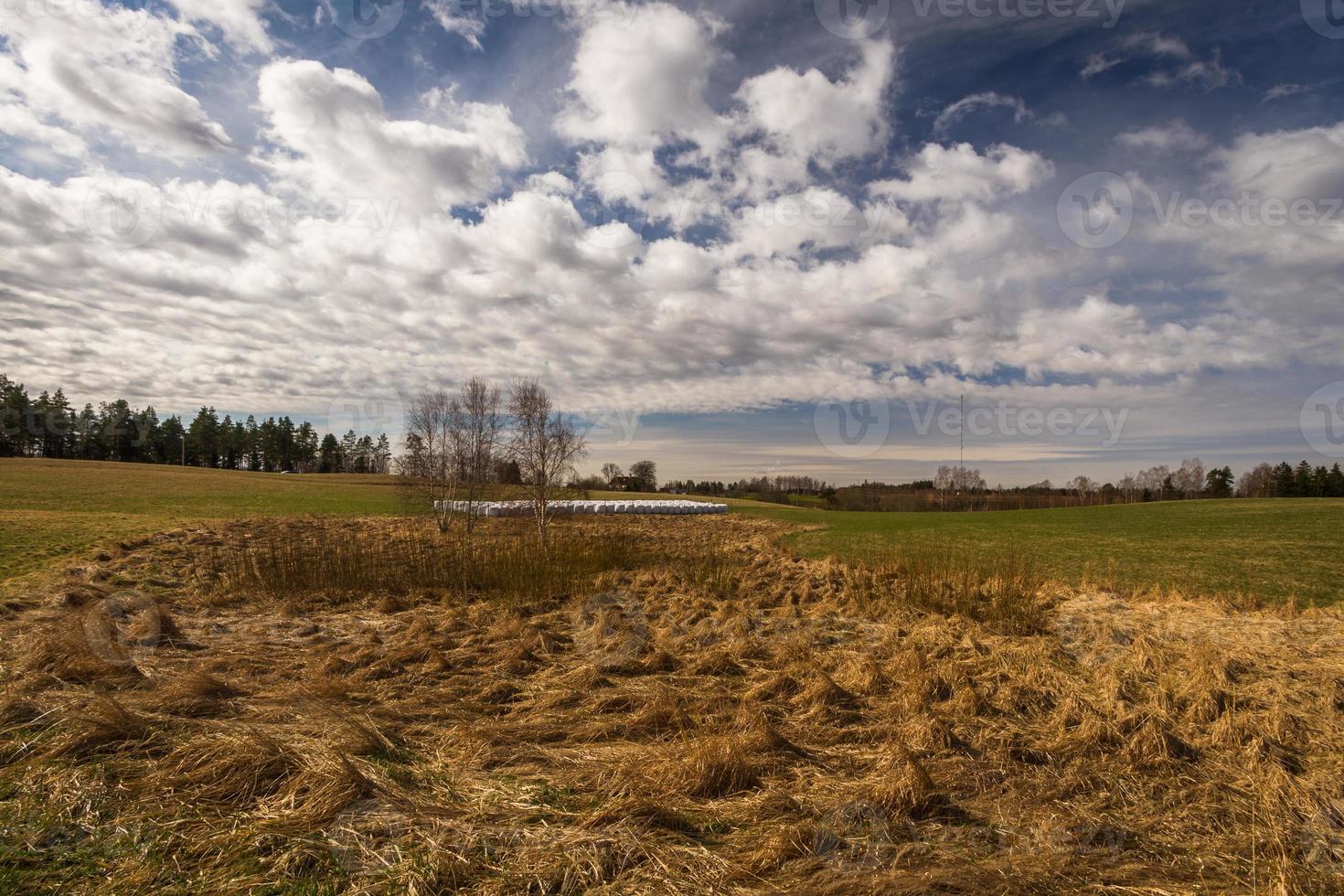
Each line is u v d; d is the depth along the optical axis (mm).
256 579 10266
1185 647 6766
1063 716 4613
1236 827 3258
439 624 7805
